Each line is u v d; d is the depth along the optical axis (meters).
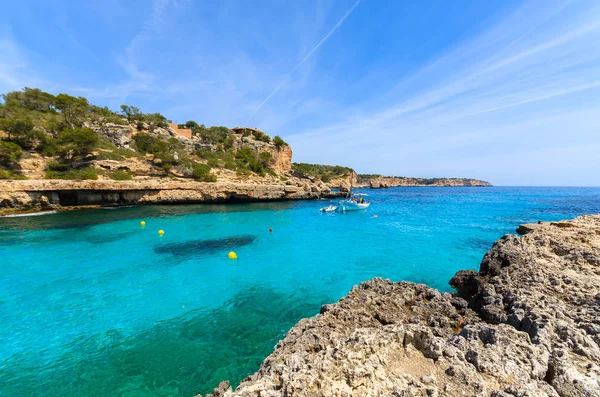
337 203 56.12
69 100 57.75
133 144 61.91
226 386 6.35
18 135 42.75
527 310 7.08
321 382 4.13
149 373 7.58
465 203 59.97
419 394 4.00
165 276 14.99
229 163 67.44
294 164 142.62
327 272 15.77
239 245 21.73
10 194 32.44
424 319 8.36
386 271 15.88
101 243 21.42
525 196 88.94
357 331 5.98
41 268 15.80
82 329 9.79
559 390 4.43
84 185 38.03
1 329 9.77
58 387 7.10
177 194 46.97
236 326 10.03
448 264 17.06
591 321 6.22
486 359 4.86
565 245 11.09
